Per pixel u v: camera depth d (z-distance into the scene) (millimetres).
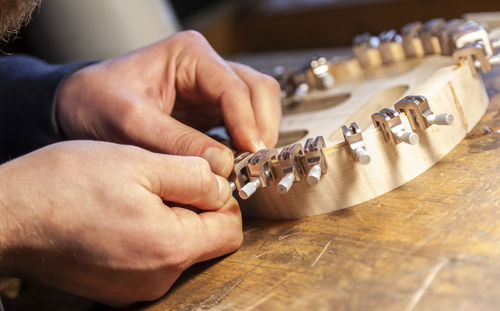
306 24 2566
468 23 1062
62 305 1017
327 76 1268
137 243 711
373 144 818
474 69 946
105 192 709
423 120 811
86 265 729
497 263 597
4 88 1217
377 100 1120
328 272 691
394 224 748
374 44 1282
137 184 720
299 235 814
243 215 945
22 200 715
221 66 1036
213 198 792
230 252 832
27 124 1186
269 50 2762
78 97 1087
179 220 746
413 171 850
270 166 830
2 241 717
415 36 1193
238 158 882
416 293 593
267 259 779
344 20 2428
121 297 771
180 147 896
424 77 1055
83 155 747
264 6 2746
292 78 1331
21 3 827
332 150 816
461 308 548
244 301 693
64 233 709
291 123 1139
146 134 953
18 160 770
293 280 701
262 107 984
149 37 1854
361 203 839
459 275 598
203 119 1182
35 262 750
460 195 759
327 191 836
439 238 680
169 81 1073
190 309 722
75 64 1200
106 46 1806
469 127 928
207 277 790
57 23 1771
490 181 766
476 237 656
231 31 2852
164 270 738
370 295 616
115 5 1759
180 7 3230
